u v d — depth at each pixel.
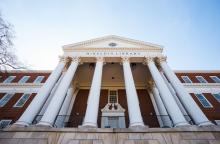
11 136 12.55
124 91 27.80
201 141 12.53
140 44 24.00
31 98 25.75
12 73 29.91
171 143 12.48
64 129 13.17
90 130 13.12
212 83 27.62
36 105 15.38
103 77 27.56
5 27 18.19
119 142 12.51
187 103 16.17
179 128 13.35
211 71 30.28
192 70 30.31
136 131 13.16
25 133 12.77
